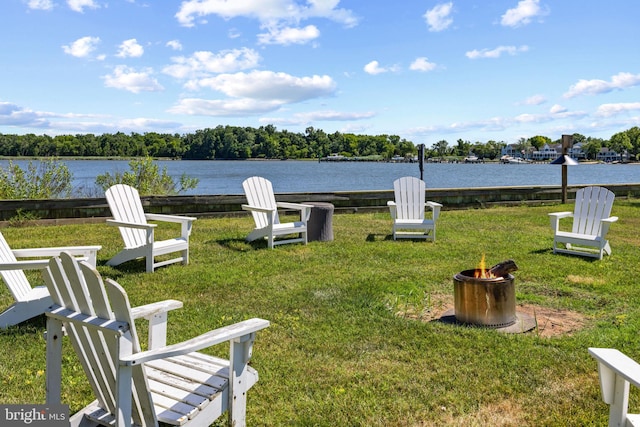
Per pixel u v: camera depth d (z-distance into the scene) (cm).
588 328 368
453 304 427
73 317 180
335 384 274
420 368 294
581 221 638
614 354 168
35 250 381
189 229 560
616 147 9062
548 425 233
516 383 274
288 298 430
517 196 1186
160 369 215
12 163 946
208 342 177
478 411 247
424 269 545
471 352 316
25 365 292
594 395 261
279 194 988
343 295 440
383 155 8638
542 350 319
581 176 3978
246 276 507
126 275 504
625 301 432
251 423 234
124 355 164
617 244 700
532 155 9650
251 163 6806
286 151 7969
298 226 671
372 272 528
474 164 8012
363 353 315
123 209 548
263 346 325
